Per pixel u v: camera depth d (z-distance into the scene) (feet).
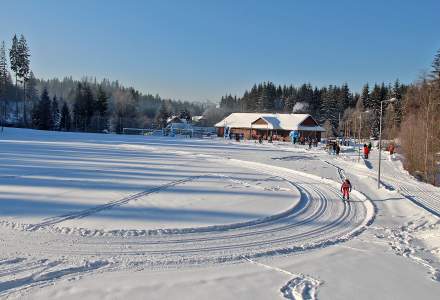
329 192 79.25
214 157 133.28
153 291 29.22
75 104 322.34
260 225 50.47
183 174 89.81
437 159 123.24
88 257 35.78
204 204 59.11
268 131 273.33
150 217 49.88
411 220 58.23
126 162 105.70
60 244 38.73
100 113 334.24
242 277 32.78
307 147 198.08
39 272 31.81
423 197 78.43
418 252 42.57
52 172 81.92
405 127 144.05
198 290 29.78
